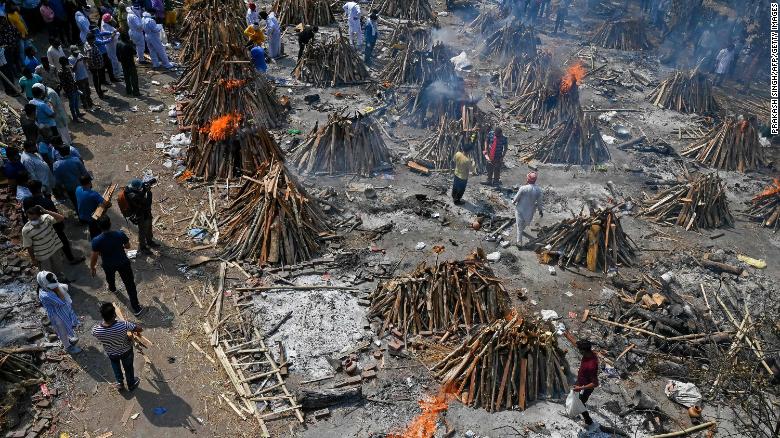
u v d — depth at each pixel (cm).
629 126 2266
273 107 2052
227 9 2569
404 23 2903
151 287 1309
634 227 1678
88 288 1290
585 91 2534
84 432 1002
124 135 1892
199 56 2230
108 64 2150
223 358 1148
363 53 2714
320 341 1206
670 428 1089
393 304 1270
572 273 1472
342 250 1473
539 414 1087
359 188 1733
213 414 1050
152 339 1183
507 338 1108
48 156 1532
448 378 1116
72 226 1462
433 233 1573
